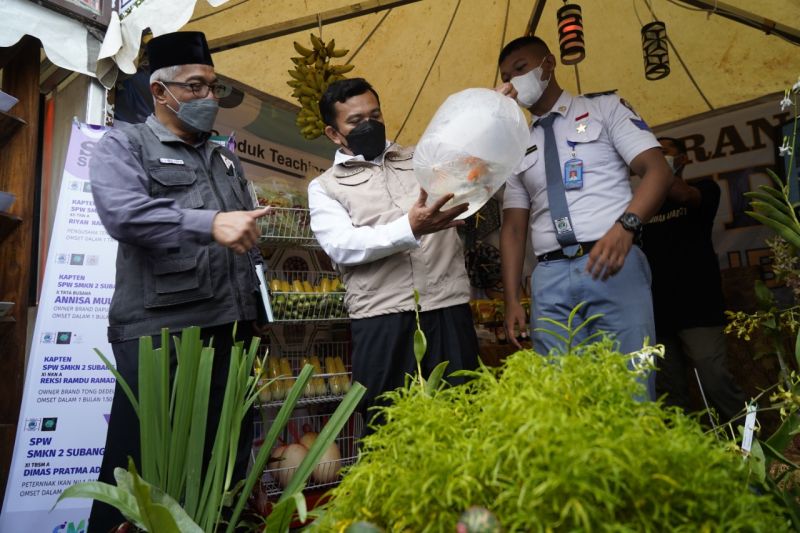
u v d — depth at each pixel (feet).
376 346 6.07
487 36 11.59
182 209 5.41
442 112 5.03
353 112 6.48
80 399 7.38
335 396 10.23
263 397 9.53
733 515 1.74
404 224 5.58
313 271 11.55
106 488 2.69
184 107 6.09
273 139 11.28
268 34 9.89
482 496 1.75
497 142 4.77
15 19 7.04
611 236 6.04
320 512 2.49
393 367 6.00
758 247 11.86
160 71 6.10
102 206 5.42
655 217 10.37
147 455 3.26
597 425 1.75
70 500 7.04
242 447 5.69
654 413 1.94
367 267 6.18
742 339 10.87
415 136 13.28
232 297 5.82
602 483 1.64
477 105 4.86
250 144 10.90
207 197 6.06
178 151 6.13
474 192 5.01
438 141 4.85
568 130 6.87
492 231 14.47
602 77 12.43
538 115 7.31
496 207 14.48
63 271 7.60
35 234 8.89
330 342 11.44
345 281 6.41
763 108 11.88
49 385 7.26
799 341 3.28
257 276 6.23
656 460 1.69
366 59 11.65
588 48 11.90
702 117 12.58
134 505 2.66
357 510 2.05
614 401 1.94
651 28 10.15
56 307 7.48
